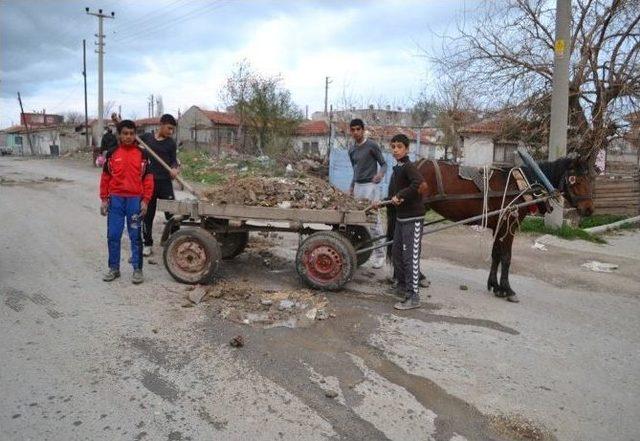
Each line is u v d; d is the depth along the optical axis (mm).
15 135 65000
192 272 5770
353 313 5211
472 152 22078
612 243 10516
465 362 4250
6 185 16188
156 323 4699
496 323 5227
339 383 3787
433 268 7547
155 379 3701
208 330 4594
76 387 3541
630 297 6523
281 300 5355
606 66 12867
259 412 3357
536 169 5902
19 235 8195
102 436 3018
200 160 25156
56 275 6051
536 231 10773
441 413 3467
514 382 3957
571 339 4918
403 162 5395
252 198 5805
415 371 4039
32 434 3006
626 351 4691
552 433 3314
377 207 5484
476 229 10906
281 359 4113
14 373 3688
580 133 13234
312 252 5684
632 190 14258
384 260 7047
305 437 3113
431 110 24734
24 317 4719
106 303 5160
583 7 12586
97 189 15477
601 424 3449
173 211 5852
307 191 6043
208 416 3281
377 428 3254
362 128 6980
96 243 7852
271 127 31781
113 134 10391
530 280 7152
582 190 6086
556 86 10609
